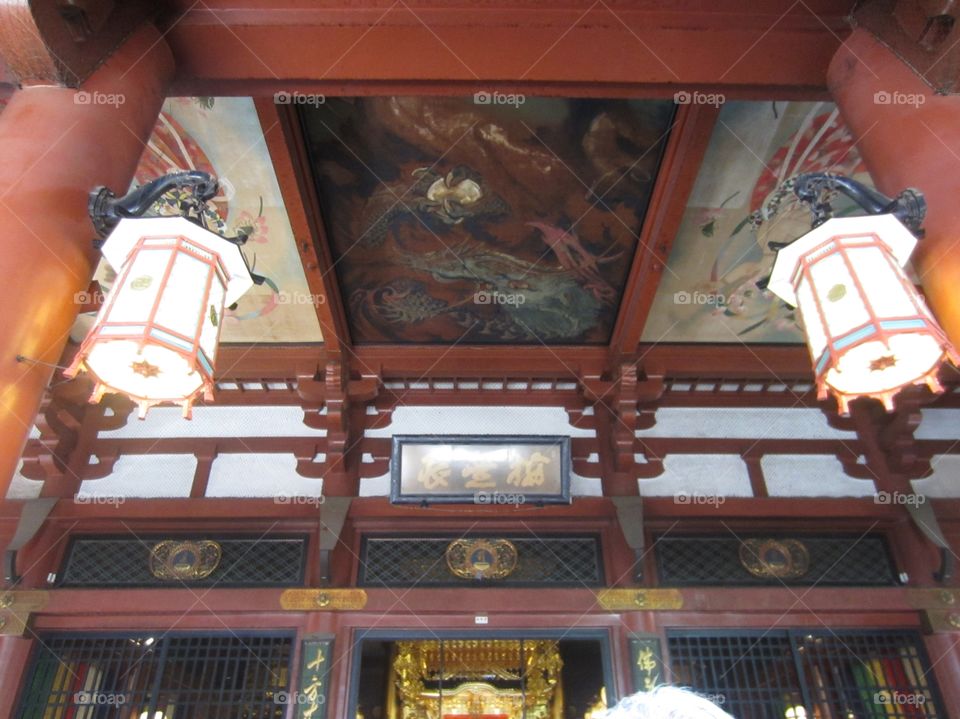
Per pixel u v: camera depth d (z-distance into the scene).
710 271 8.91
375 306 9.49
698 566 9.30
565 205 8.01
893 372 4.41
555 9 5.43
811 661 8.70
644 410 10.36
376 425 10.28
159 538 9.38
